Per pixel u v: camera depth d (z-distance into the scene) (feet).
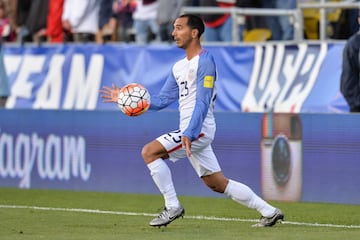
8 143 162.09
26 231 99.04
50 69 179.42
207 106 95.66
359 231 99.30
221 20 166.61
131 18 191.62
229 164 141.59
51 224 106.52
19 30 192.95
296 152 135.64
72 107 175.52
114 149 151.84
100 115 152.76
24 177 160.56
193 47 98.12
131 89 100.78
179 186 146.41
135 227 103.09
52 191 153.99
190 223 107.86
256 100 155.53
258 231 98.07
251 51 159.53
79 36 185.06
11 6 192.34
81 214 118.73
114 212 121.29
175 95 101.81
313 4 155.12
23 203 134.00
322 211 122.93
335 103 148.25
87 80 174.60
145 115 148.46
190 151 94.43
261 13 160.35
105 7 181.37
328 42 153.58
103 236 93.50
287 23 165.99
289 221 110.73
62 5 182.39
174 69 99.76
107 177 152.66
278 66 156.25
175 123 145.59
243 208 127.03
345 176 131.95
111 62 172.35
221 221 110.42
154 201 137.18
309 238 90.79
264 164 138.62
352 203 131.54
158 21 169.27
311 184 134.82
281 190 137.18
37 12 186.60
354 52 142.31
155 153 98.12
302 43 155.63
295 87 153.07
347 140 131.44
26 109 159.84
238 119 140.67
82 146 154.71
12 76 183.42
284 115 136.56
